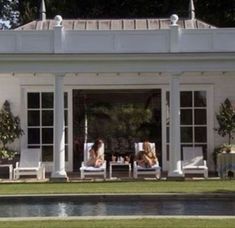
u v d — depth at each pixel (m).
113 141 25.91
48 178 23.02
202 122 24.84
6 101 24.73
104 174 22.27
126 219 12.69
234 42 22.17
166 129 25.00
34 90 24.84
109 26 26.56
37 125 24.84
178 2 40.28
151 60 21.78
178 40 21.89
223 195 16.16
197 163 23.00
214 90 24.80
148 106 25.56
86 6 41.00
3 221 12.57
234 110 24.56
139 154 22.53
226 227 11.66
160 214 14.02
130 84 24.95
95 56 21.58
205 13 40.84
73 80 24.95
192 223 12.10
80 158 25.23
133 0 40.88
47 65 21.73
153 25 26.67
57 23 22.03
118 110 25.70
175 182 20.36
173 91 21.73
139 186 18.92
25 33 21.95
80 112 25.34
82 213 14.30
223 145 23.88
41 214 14.21
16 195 16.38
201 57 21.73
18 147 24.81
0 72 21.73
